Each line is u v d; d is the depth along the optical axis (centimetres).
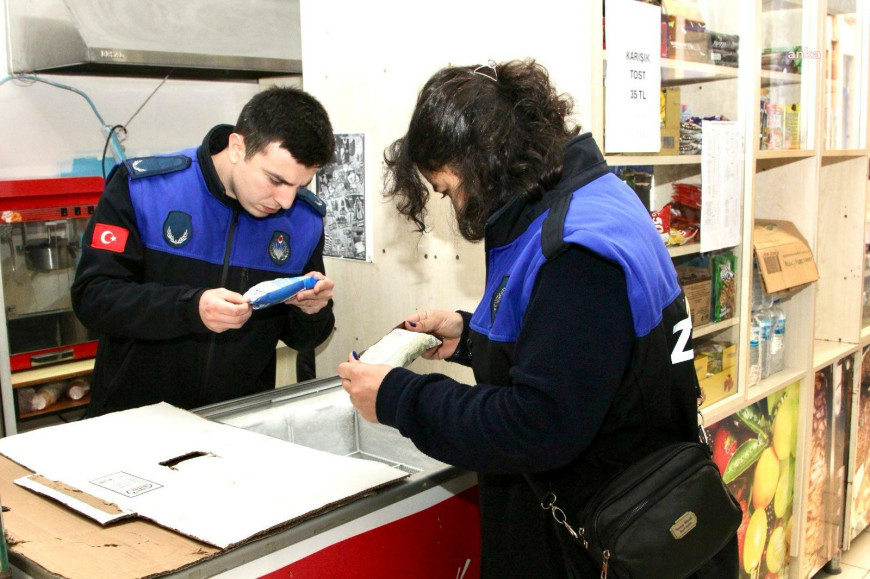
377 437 173
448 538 131
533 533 115
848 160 270
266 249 183
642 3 171
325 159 161
